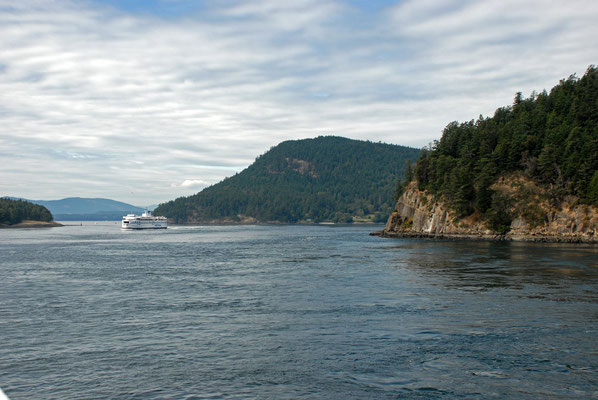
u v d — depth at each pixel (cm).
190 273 6128
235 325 3156
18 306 3891
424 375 2186
